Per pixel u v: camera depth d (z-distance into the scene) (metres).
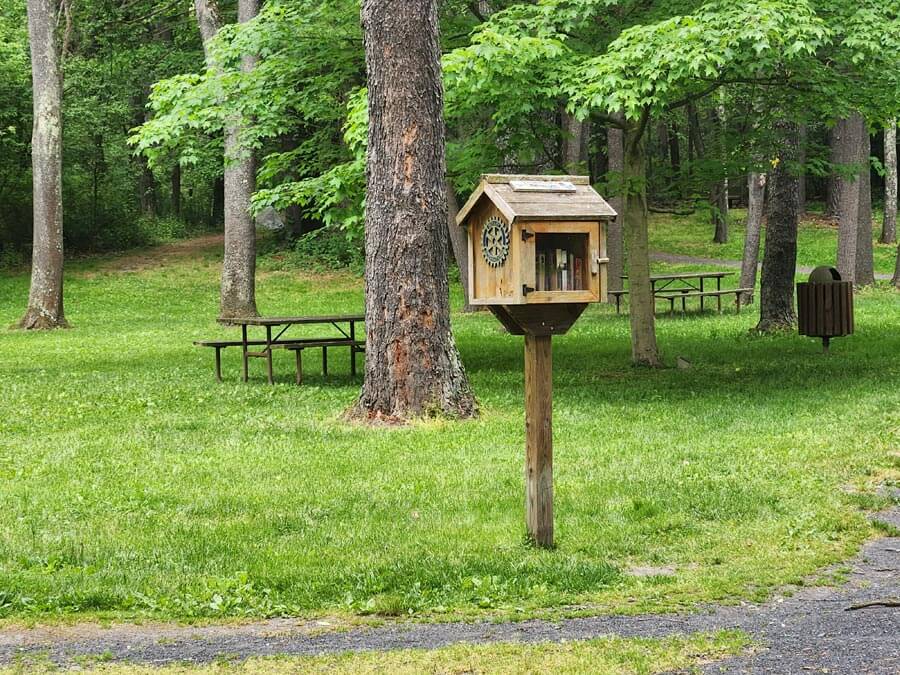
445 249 12.80
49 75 30.44
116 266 44.12
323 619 6.01
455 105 15.33
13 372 19.42
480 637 5.61
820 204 58.84
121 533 7.79
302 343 16.53
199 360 20.89
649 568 6.93
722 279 38.47
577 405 13.51
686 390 14.77
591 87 13.52
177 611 6.11
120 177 51.31
